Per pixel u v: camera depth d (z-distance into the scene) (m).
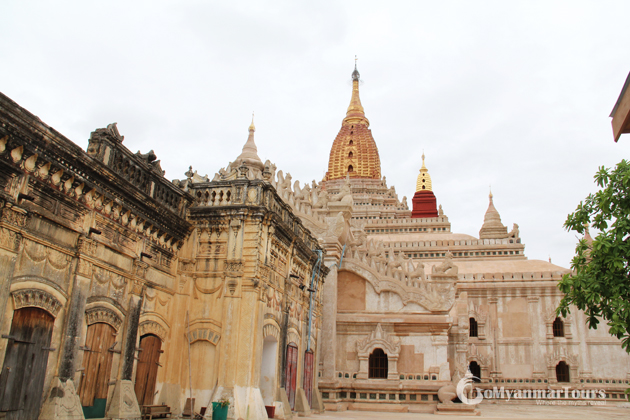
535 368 49.47
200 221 21.33
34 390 13.70
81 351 15.31
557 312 17.62
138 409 17.34
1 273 12.67
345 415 26.81
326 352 31.59
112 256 16.86
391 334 32.47
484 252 59.56
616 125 10.55
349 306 33.59
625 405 45.56
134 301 17.84
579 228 17.31
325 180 85.81
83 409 15.45
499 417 28.83
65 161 14.57
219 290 20.53
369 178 83.56
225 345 19.78
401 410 30.58
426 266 56.91
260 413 19.39
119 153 17.34
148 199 18.31
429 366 31.42
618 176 16.28
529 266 54.97
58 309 14.59
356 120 89.62
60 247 14.62
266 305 21.52
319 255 29.59
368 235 66.12
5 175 12.76
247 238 20.72
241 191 21.36
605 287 16.25
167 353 20.00
